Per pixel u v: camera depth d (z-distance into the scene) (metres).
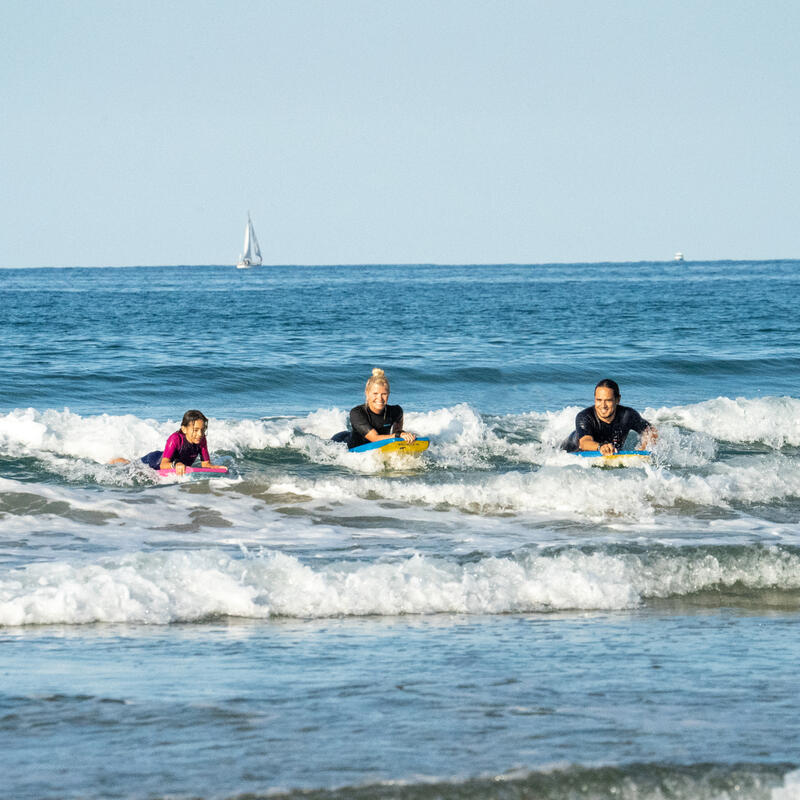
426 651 20.12
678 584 26.34
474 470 42.22
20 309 181.12
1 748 14.21
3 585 23.25
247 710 16.00
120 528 31.52
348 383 74.38
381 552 28.45
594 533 31.48
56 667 18.58
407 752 14.03
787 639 21.61
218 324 136.75
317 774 13.21
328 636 21.38
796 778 13.29
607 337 114.75
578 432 45.00
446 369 79.62
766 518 34.09
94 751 14.10
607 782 13.07
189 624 22.41
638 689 17.42
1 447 42.62
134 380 72.06
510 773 13.25
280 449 44.84
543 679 18.05
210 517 33.19
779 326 131.62
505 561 26.16
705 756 13.94
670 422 50.69
